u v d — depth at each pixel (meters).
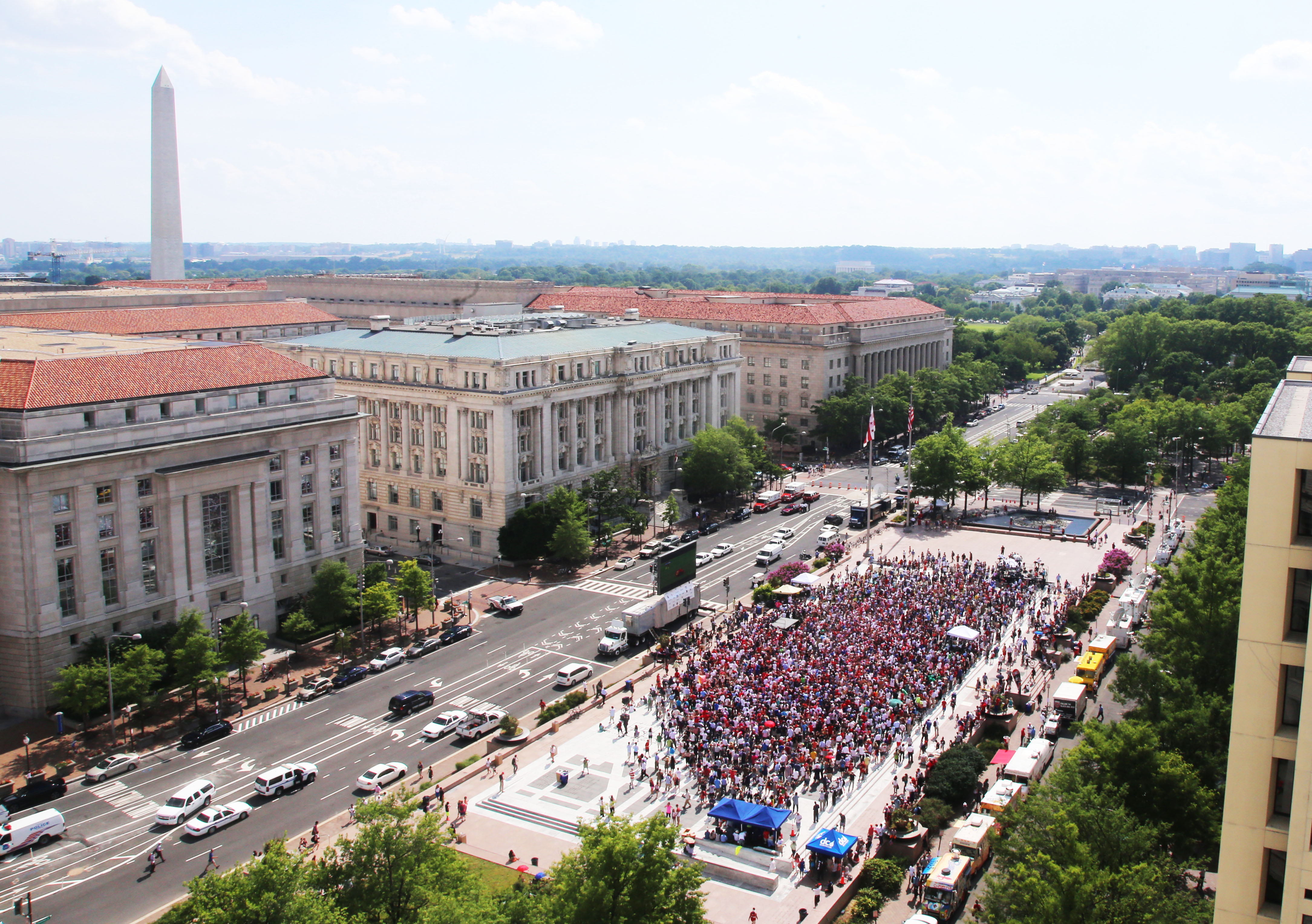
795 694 114.12
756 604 150.25
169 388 130.75
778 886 84.31
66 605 117.62
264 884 63.41
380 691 122.56
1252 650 47.06
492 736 110.94
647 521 181.00
